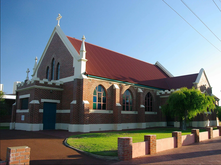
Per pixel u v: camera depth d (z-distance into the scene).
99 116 23.44
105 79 24.42
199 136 17.33
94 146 12.25
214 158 10.52
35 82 22.06
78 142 13.52
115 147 12.02
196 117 31.17
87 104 21.31
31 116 21.50
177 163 9.32
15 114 25.38
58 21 28.81
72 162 9.17
